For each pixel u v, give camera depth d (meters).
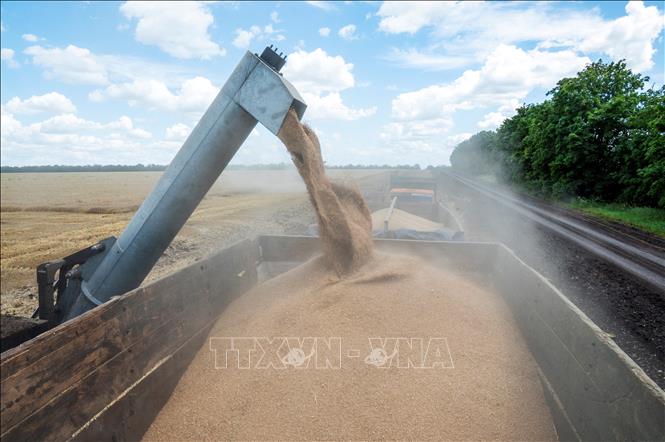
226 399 3.12
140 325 2.87
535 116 29.28
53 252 13.09
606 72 23.02
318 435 2.78
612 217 16.75
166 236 4.02
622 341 5.27
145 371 2.89
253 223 16.94
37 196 36.50
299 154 3.99
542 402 3.09
